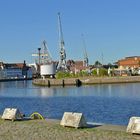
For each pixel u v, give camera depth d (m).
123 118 48.12
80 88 168.00
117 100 89.00
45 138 21.59
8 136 22.89
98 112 58.12
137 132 21.39
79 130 23.64
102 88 160.00
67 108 69.56
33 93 141.62
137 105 71.94
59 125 25.98
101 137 21.02
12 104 85.69
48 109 68.12
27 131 24.27
